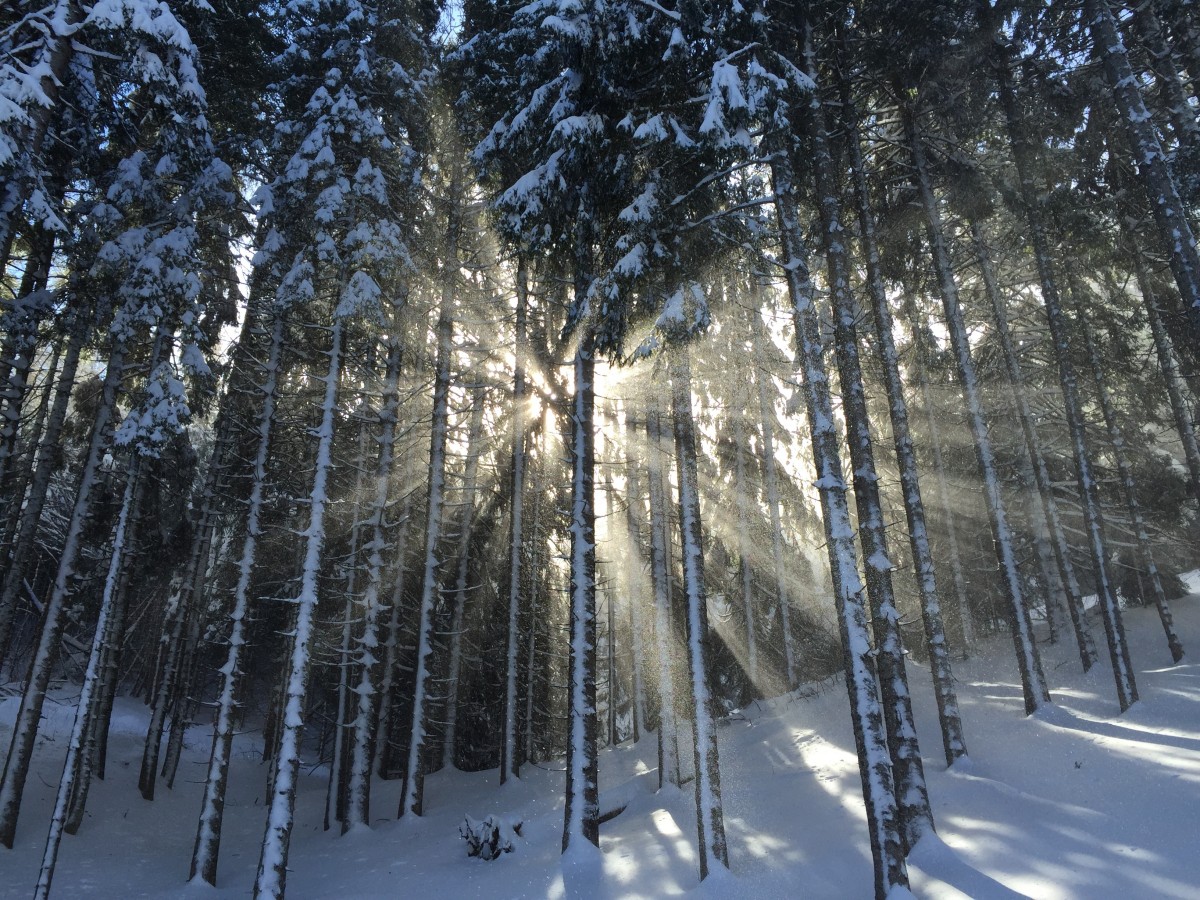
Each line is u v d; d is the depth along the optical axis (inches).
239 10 694.5
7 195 496.4
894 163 666.8
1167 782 362.6
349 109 607.2
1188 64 619.2
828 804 466.9
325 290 621.6
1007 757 472.4
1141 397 850.1
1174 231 451.8
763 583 911.7
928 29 540.7
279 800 453.1
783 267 430.9
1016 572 581.0
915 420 938.7
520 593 868.0
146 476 702.5
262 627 1105.4
